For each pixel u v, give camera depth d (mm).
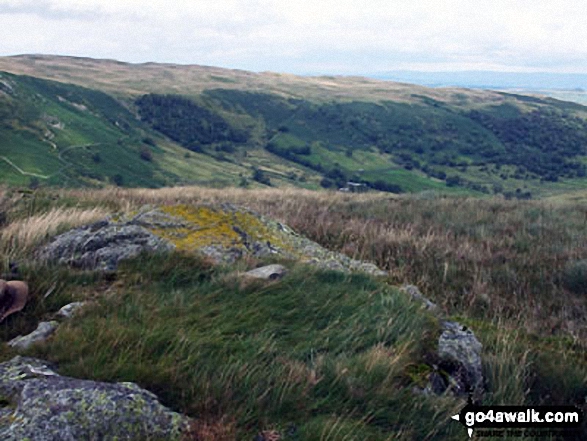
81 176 116875
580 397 4523
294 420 3398
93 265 5918
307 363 4078
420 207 14812
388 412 3641
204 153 181125
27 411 2926
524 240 10156
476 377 4406
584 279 7457
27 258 5926
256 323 4707
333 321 4902
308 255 7344
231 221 7441
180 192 16203
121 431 2943
